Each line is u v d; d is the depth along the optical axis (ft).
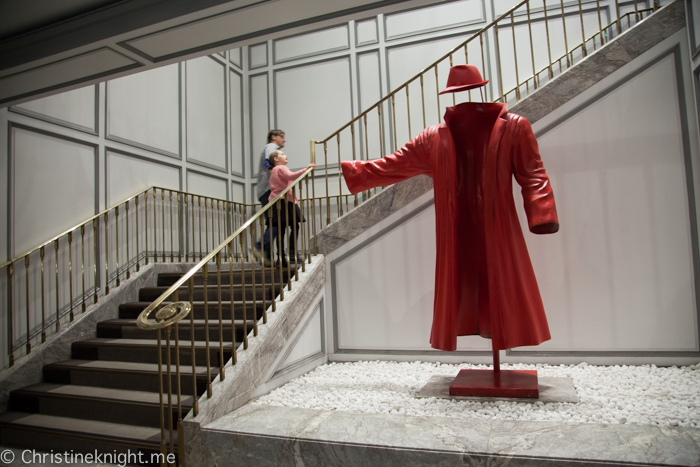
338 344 13.57
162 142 18.17
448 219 9.09
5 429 9.97
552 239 11.85
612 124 11.47
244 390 9.51
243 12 8.52
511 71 19.31
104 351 12.32
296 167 22.56
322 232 13.84
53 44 9.53
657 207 11.05
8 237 12.20
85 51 9.50
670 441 6.29
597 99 11.60
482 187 9.42
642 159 11.21
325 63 22.44
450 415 8.19
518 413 8.00
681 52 11.02
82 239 13.56
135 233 16.51
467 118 9.52
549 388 9.18
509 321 8.66
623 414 7.62
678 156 10.95
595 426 7.04
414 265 12.89
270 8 8.41
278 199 11.71
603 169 11.49
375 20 21.57
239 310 12.09
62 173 13.92
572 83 11.77
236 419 8.44
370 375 11.56
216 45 9.66
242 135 23.61
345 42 22.09
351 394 9.89
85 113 14.83
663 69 11.18
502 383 9.02
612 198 11.40
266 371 10.37
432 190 12.73
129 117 16.62
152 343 12.05
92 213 14.82
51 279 13.26
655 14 11.29
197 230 19.79
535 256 11.97
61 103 14.02
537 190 8.63
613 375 10.23
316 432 7.53
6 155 12.29
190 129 19.86
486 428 7.26
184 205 19.13
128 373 10.79
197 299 14.08
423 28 20.74
